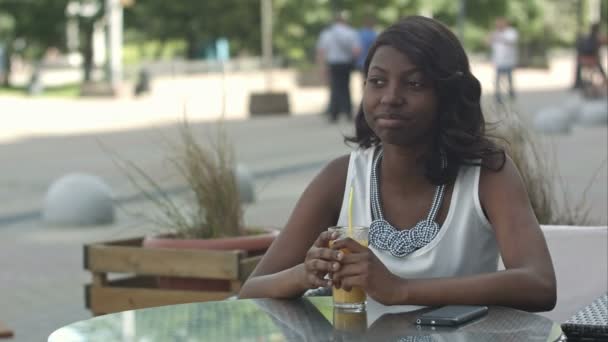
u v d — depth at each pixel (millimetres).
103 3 47406
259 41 60656
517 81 50844
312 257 3736
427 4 61625
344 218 4195
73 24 49406
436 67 3947
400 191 4105
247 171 13391
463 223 4031
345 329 3385
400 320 3494
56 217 12727
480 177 4051
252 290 3918
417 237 4043
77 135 25578
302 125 27281
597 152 18484
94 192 12711
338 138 23094
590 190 7531
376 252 4082
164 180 9094
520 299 3766
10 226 12852
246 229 6684
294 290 3801
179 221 6602
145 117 31047
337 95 27859
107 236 11859
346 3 60844
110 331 3348
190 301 6230
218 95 41312
